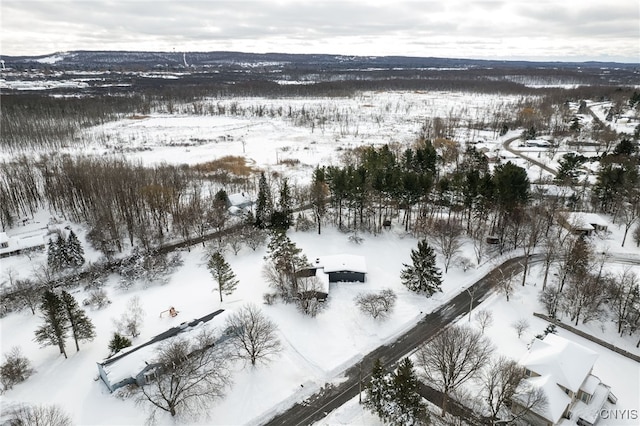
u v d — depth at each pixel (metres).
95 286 75.12
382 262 80.75
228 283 68.62
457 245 79.06
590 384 47.75
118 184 99.38
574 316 63.59
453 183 93.88
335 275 73.75
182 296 70.38
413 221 96.56
